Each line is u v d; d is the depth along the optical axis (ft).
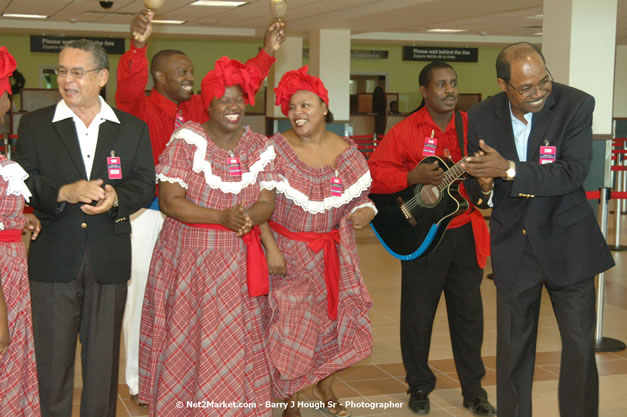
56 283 9.90
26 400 9.39
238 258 10.71
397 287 23.15
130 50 12.82
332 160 11.81
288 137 11.85
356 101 62.90
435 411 12.91
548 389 13.97
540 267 10.13
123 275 10.25
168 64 13.41
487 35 61.36
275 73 51.16
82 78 9.73
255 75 10.83
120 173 10.11
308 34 49.93
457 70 71.97
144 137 10.46
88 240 9.99
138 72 12.86
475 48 63.16
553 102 10.05
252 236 10.84
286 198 11.38
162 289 10.93
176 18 49.98
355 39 60.54
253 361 10.95
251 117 51.52
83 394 10.34
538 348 16.70
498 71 9.70
